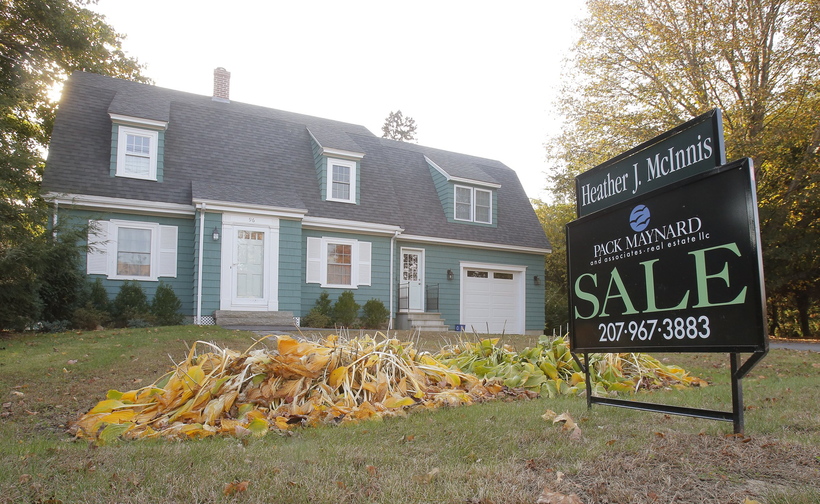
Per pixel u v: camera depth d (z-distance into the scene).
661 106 19.75
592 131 21.00
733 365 3.55
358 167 17.52
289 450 3.47
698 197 3.72
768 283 20.45
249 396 4.86
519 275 20.47
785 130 17.89
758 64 18.52
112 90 16.50
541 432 3.81
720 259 3.54
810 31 17.69
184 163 15.43
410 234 17.88
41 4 18.53
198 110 17.30
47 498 2.58
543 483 2.76
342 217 16.58
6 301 11.10
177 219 14.70
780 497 2.46
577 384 6.16
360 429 4.09
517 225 21.00
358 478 2.87
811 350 11.84
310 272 16.14
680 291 3.83
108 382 6.76
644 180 4.39
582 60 20.59
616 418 4.34
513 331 20.20
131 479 2.84
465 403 5.19
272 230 14.95
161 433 4.03
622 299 4.34
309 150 18.06
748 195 3.35
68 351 8.90
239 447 3.55
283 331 12.71
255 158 16.73
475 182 19.72
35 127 20.66
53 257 11.55
